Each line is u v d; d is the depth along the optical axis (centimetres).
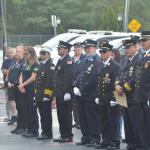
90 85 1301
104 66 1255
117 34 2559
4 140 1421
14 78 1602
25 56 1488
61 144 1352
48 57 1422
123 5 7550
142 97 1137
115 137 1255
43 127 1427
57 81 1372
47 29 7212
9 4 7281
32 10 7288
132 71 1161
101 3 7400
